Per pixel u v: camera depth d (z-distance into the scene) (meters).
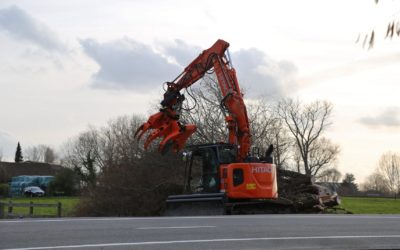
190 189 22.05
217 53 22.08
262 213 20.09
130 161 31.16
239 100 21.44
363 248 9.34
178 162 30.28
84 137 100.38
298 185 27.30
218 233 10.66
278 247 9.19
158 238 9.84
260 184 19.75
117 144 35.41
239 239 9.91
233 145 21.08
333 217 15.14
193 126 21.14
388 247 9.50
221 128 33.50
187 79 22.39
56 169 106.56
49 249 8.47
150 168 30.64
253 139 36.97
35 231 10.43
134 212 30.44
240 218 14.33
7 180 103.94
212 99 33.88
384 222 13.58
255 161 20.84
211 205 19.69
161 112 21.36
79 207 32.44
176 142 21.05
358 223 13.20
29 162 114.06
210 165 21.05
